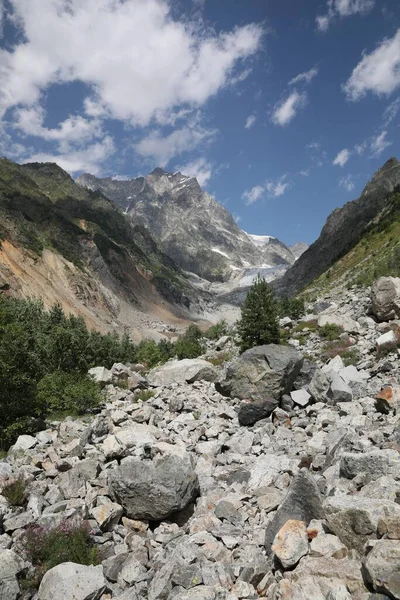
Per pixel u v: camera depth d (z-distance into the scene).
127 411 19.06
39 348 28.17
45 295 134.38
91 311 166.12
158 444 12.32
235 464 11.91
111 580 7.23
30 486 10.41
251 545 7.30
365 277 70.06
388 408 14.06
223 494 9.59
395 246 107.12
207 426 16.02
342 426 13.22
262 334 36.12
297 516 7.19
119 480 9.32
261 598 5.83
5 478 10.60
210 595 5.75
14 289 120.00
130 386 25.69
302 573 5.78
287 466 10.65
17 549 7.75
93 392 21.44
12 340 17.78
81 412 20.66
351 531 6.20
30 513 8.91
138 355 52.06
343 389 17.09
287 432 14.54
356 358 25.92
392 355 23.36
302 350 32.34
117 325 173.25
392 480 7.41
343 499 6.70
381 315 34.59
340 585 5.18
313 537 6.62
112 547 8.15
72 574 6.68
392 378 19.67
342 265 149.88
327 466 10.22
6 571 6.98
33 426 16.86
